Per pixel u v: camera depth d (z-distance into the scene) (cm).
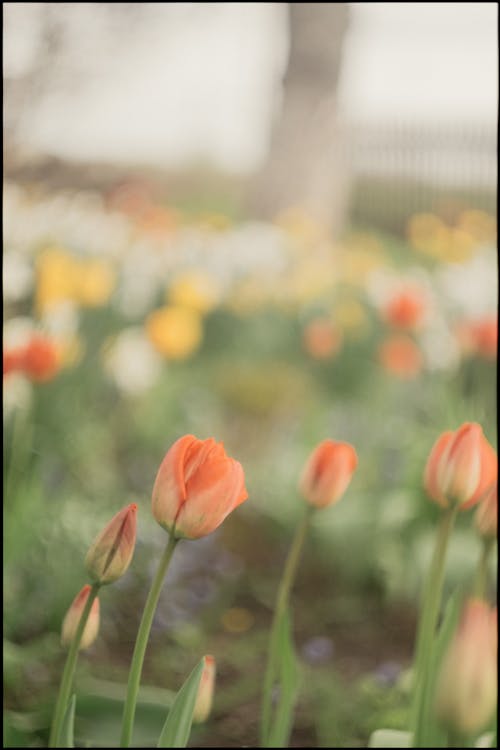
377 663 373
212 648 375
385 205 1866
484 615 116
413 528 416
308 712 324
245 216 1562
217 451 138
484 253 934
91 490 444
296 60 1508
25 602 348
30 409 358
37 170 626
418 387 612
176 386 612
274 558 461
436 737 164
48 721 264
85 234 740
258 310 774
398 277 805
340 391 668
